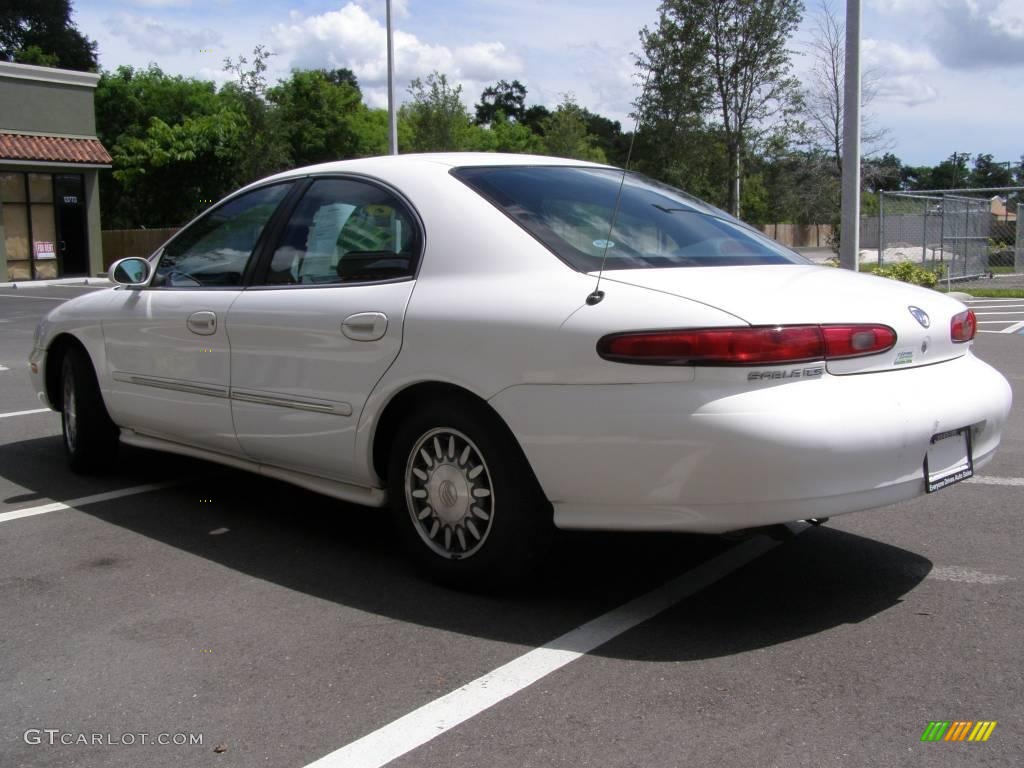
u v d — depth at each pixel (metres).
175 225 41.62
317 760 2.59
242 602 3.69
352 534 4.54
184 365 4.68
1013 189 19.59
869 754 2.56
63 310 5.61
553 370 3.23
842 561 4.04
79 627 3.48
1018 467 5.51
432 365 3.55
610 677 3.02
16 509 4.96
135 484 5.46
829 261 21.47
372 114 51.72
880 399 3.17
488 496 3.57
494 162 4.12
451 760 2.57
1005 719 2.73
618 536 4.41
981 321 13.67
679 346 3.02
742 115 23.47
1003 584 3.75
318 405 4.01
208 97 49.03
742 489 3.02
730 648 3.21
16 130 26.86
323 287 4.08
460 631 3.39
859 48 11.63
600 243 3.61
